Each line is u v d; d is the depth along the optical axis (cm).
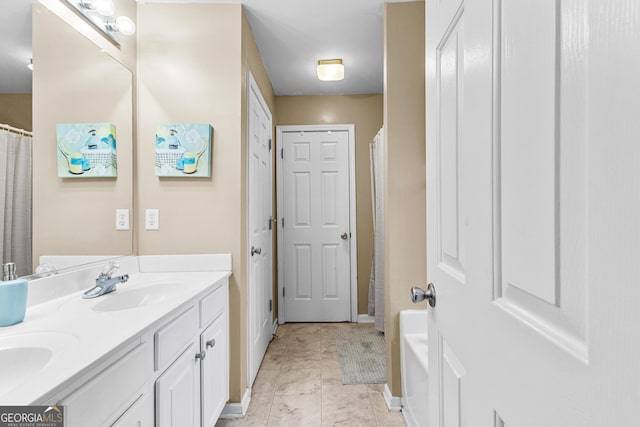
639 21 26
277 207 328
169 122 181
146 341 99
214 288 158
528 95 43
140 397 95
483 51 55
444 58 79
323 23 208
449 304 73
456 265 71
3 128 108
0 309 93
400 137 187
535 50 41
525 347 43
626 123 28
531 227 42
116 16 164
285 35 222
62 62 133
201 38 183
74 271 134
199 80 182
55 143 129
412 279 188
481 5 55
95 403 75
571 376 34
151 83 181
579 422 33
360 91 324
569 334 35
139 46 181
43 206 123
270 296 290
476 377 58
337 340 284
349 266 331
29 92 118
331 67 254
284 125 332
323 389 206
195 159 178
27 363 80
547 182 39
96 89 151
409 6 187
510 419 47
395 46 188
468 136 62
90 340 84
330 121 331
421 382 148
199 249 181
